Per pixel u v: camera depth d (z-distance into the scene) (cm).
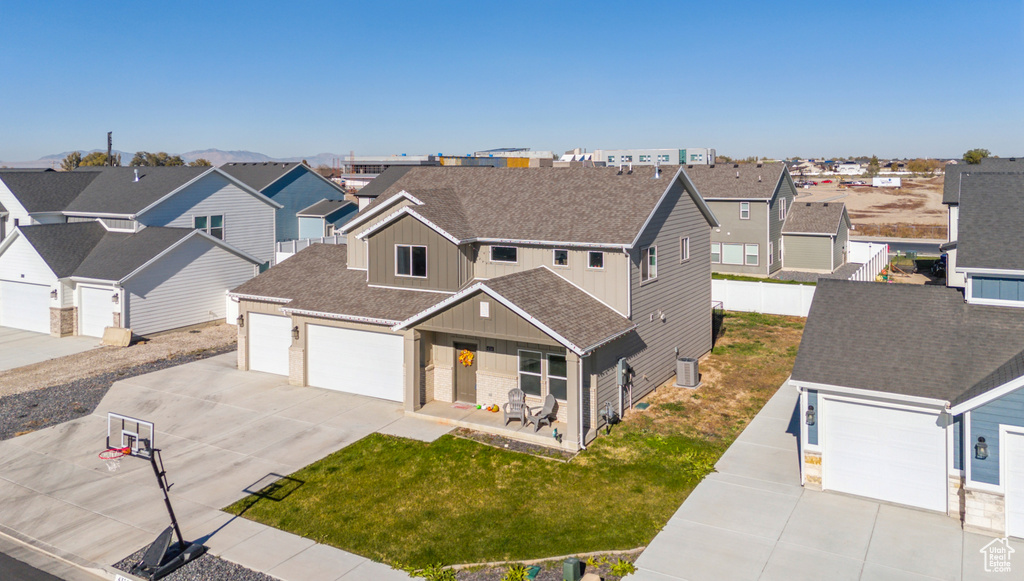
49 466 1728
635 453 1748
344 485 1596
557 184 2375
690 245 2491
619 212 2112
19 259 3244
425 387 2084
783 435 1858
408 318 2023
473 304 1873
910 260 4847
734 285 3550
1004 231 1560
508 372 1994
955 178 3750
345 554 1309
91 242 3347
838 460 1507
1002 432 1294
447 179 2620
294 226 5156
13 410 2131
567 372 1769
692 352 2562
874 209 9175
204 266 3322
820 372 1502
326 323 2267
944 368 1423
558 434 1805
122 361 2672
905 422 1430
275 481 1623
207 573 1245
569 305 1933
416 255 2223
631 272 2020
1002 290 1528
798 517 1408
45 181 3834
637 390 2125
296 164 5250
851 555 1258
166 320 3162
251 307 2506
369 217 2422
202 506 1506
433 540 1351
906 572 1199
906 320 1577
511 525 1402
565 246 2067
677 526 1382
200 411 2102
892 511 1427
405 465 1694
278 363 2478
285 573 1243
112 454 1509
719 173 4756
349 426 1956
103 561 1294
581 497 1518
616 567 1223
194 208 3756
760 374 2428
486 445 1802
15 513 1488
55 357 2748
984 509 1322
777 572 1209
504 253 2202
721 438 1847
